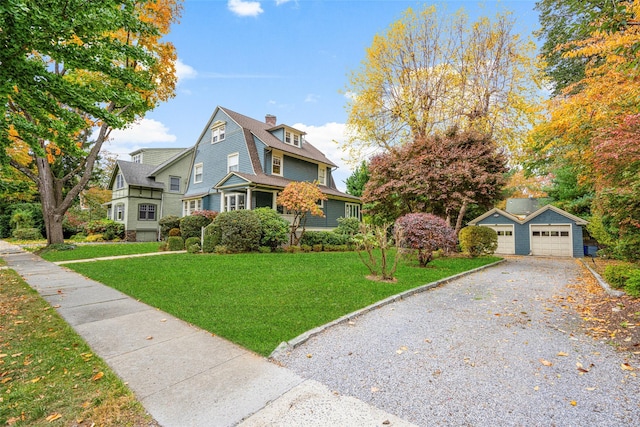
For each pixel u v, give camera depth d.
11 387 2.61
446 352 3.38
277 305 4.96
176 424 2.14
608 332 3.85
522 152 13.84
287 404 2.39
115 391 2.55
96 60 4.48
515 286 6.87
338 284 6.45
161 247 13.69
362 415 2.25
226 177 15.94
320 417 2.23
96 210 26.33
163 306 4.96
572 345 3.52
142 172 22.58
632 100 5.95
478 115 14.67
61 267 9.05
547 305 5.25
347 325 4.24
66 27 3.64
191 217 15.12
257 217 13.06
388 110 16.72
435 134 13.42
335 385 2.68
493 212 17.14
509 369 2.98
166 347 3.46
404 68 15.92
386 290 5.99
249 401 2.43
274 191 15.94
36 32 3.46
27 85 3.94
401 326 4.21
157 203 22.11
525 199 20.11
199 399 2.45
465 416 2.24
